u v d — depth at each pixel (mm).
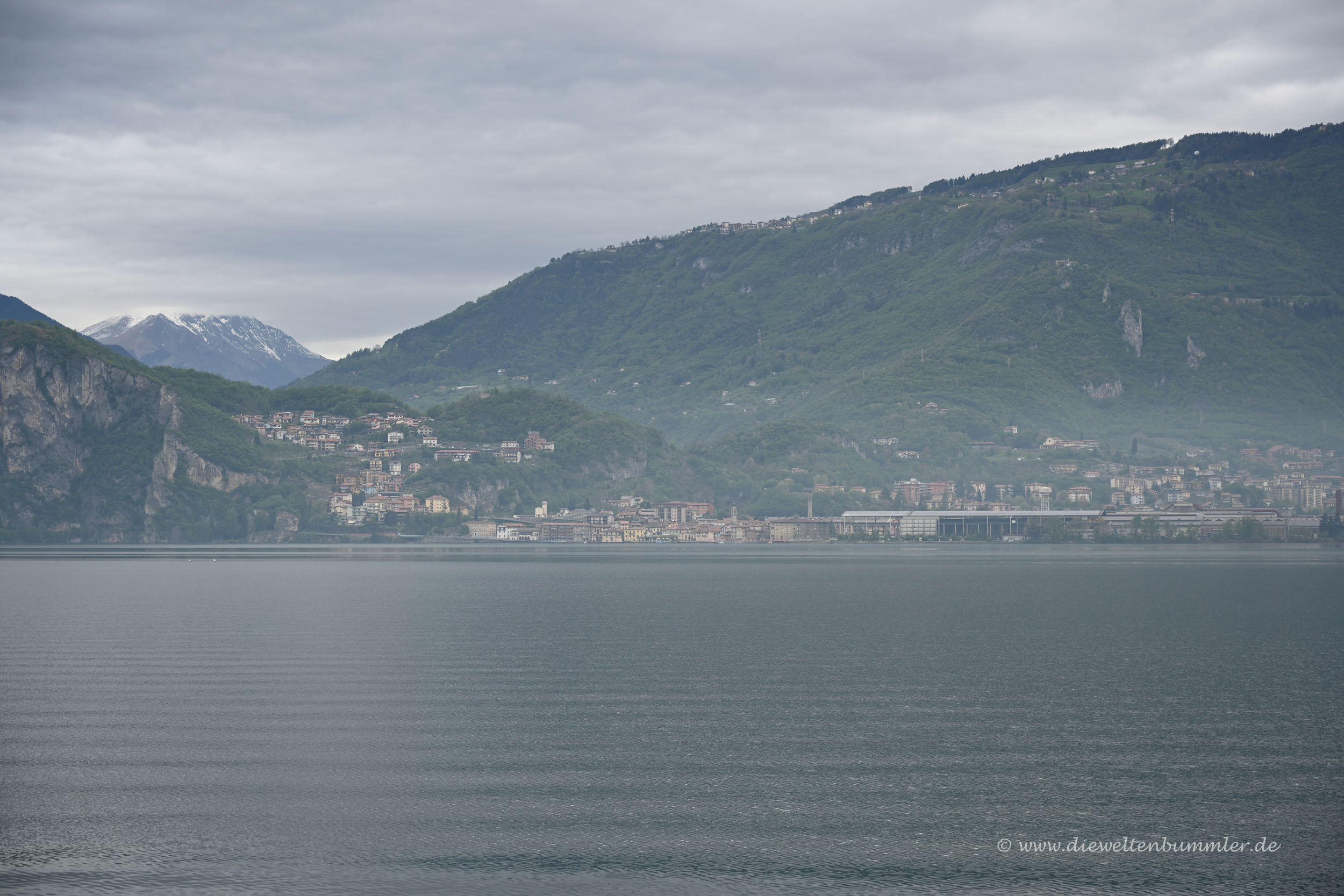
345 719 90000
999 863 58656
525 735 84562
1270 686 106812
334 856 58906
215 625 161250
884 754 79188
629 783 71688
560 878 56250
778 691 103875
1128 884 56375
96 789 70125
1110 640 143750
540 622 166625
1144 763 76875
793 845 60812
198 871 57062
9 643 138250
